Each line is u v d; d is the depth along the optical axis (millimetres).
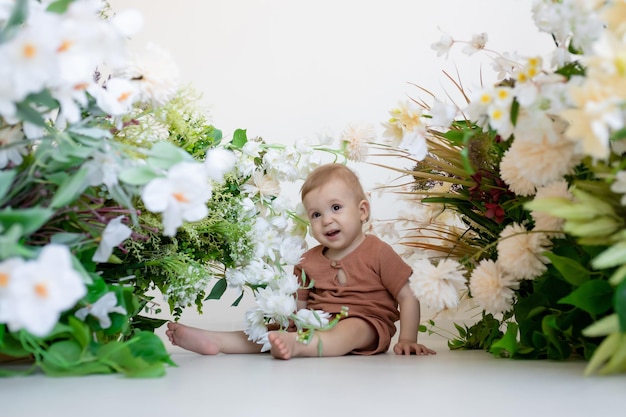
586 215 1203
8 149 1203
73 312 1329
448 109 1540
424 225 2295
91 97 1333
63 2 1097
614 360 1253
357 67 3627
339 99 3643
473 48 1798
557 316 1545
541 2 1473
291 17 3713
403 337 1976
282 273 1988
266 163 2119
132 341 1309
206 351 1880
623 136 1132
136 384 1221
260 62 3738
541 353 1659
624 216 1242
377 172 3389
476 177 1816
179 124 1741
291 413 969
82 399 1063
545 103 1265
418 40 3568
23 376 1299
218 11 3793
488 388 1200
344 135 2213
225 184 2033
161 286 1817
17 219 1043
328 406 1024
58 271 923
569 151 1304
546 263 1527
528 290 1786
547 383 1246
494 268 1618
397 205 3299
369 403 1052
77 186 1124
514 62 1595
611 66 1058
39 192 1250
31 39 977
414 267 1640
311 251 2213
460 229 2281
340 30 3650
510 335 1649
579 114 1064
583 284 1309
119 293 1358
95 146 1218
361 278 2068
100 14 1619
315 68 3678
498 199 1815
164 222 1109
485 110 1362
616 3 1138
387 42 3596
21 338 1229
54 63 993
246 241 1922
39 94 1092
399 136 1616
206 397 1098
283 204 2131
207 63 3785
